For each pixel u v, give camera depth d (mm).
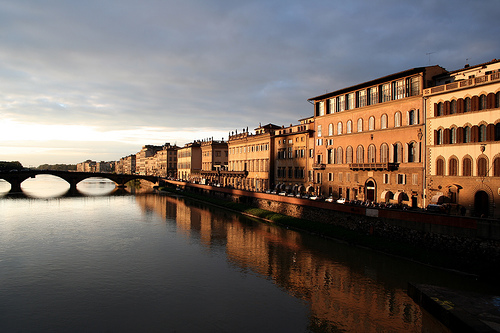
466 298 27922
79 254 45375
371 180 61656
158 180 176375
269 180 91438
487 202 43594
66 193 135875
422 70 53281
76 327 26328
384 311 29047
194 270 39219
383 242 44875
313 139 76688
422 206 52250
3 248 48062
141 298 31578
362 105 64562
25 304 30156
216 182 126125
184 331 25891
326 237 53156
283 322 27312
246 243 50781
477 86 44844
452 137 48219
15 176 136500
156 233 58562
